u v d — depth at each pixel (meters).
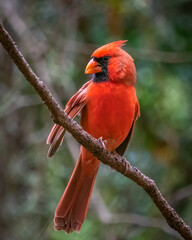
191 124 10.61
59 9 11.57
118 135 7.48
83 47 11.27
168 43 11.13
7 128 11.53
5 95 11.44
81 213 7.68
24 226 10.89
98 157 6.47
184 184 10.71
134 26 11.12
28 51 10.99
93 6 11.47
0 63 11.50
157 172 10.80
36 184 10.96
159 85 10.66
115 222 10.08
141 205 10.71
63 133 7.07
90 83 7.57
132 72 7.43
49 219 10.56
